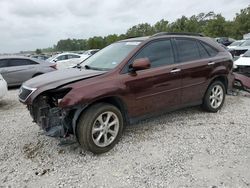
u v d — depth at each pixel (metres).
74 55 19.33
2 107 7.66
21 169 3.86
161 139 4.71
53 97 4.19
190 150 4.27
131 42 5.12
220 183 3.38
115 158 4.10
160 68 4.93
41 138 4.92
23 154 4.31
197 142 4.56
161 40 5.16
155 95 4.86
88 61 5.38
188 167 3.77
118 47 5.23
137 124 5.46
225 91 6.33
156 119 5.71
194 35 5.89
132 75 4.54
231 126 5.26
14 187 3.44
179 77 5.19
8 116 6.55
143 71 4.70
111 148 4.36
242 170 3.66
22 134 5.17
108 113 4.29
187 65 5.34
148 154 4.18
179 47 5.41
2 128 5.58
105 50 5.52
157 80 4.83
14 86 11.34
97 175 3.65
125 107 4.52
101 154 4.25
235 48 15.33
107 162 3.99
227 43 32.91
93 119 4.08
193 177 3.52
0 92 7.45
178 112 6.16
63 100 3.90
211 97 6.00
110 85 4.25
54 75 4.56
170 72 5.03
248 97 7.65
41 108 4.26
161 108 5.05
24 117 6.38
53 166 3.91
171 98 5.16
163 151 4.27
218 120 5.61
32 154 4.30
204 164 3.84
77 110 4.04
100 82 4.21
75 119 4.03
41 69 11.52
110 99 4.42
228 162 3.88
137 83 4.56
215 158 4.00
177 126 5.30
